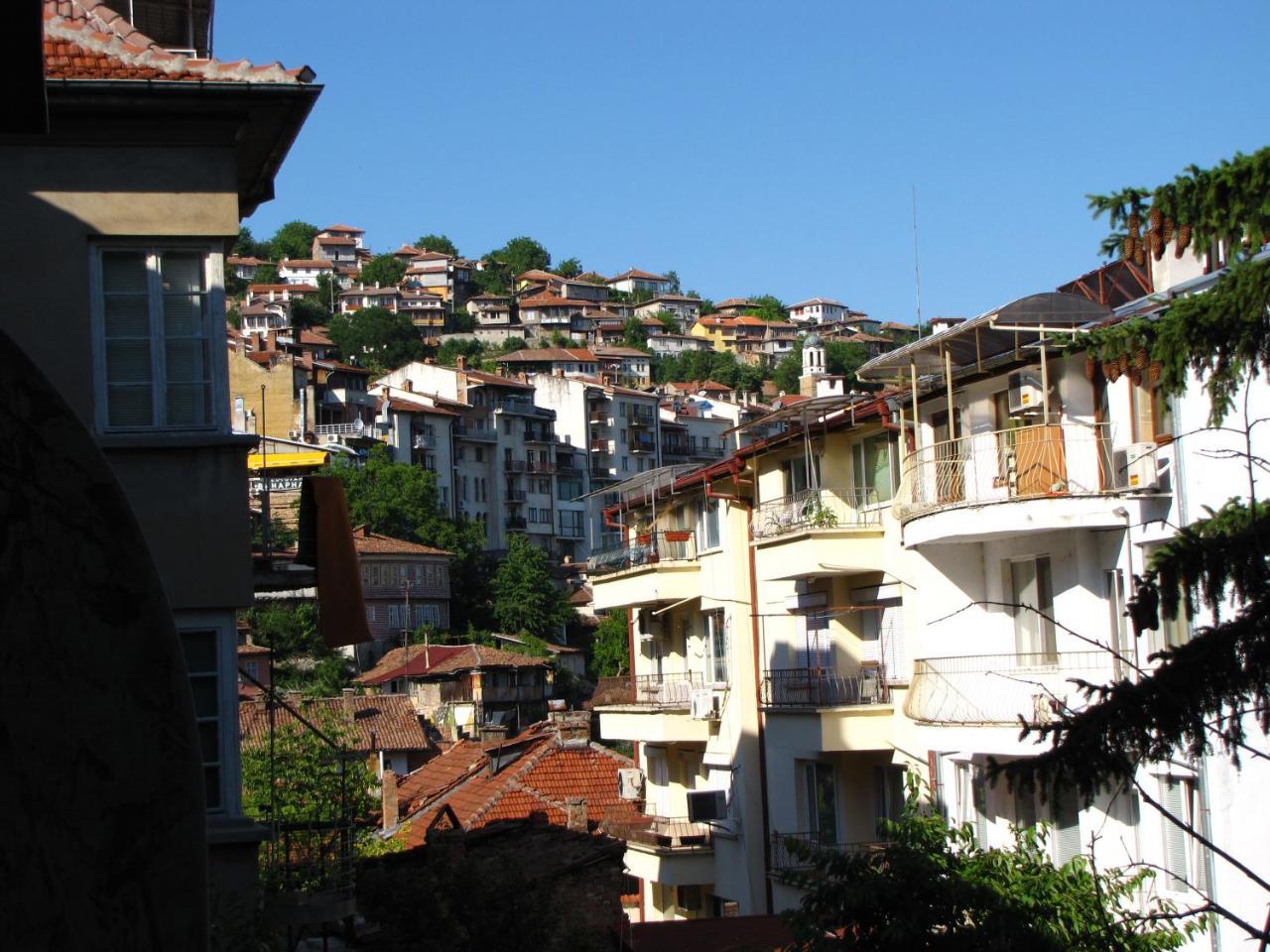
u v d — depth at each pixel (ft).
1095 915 49.55
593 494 152.56
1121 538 74.59
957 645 86.28
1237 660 34.22
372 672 300.61
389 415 444.96
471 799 120.57
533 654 348.18
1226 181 32.24
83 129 43.65
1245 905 62.90
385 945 54.24
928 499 86.02
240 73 43.96
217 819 42.42
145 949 10.39
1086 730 35.42
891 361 87.10
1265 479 62.75
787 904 109.19
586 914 66.13
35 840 10.11
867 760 104.68
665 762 144.05
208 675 43.06
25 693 10.28
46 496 10.53
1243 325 32.81
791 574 104.73
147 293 43.88
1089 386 77.30
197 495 43.34
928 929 50.19
